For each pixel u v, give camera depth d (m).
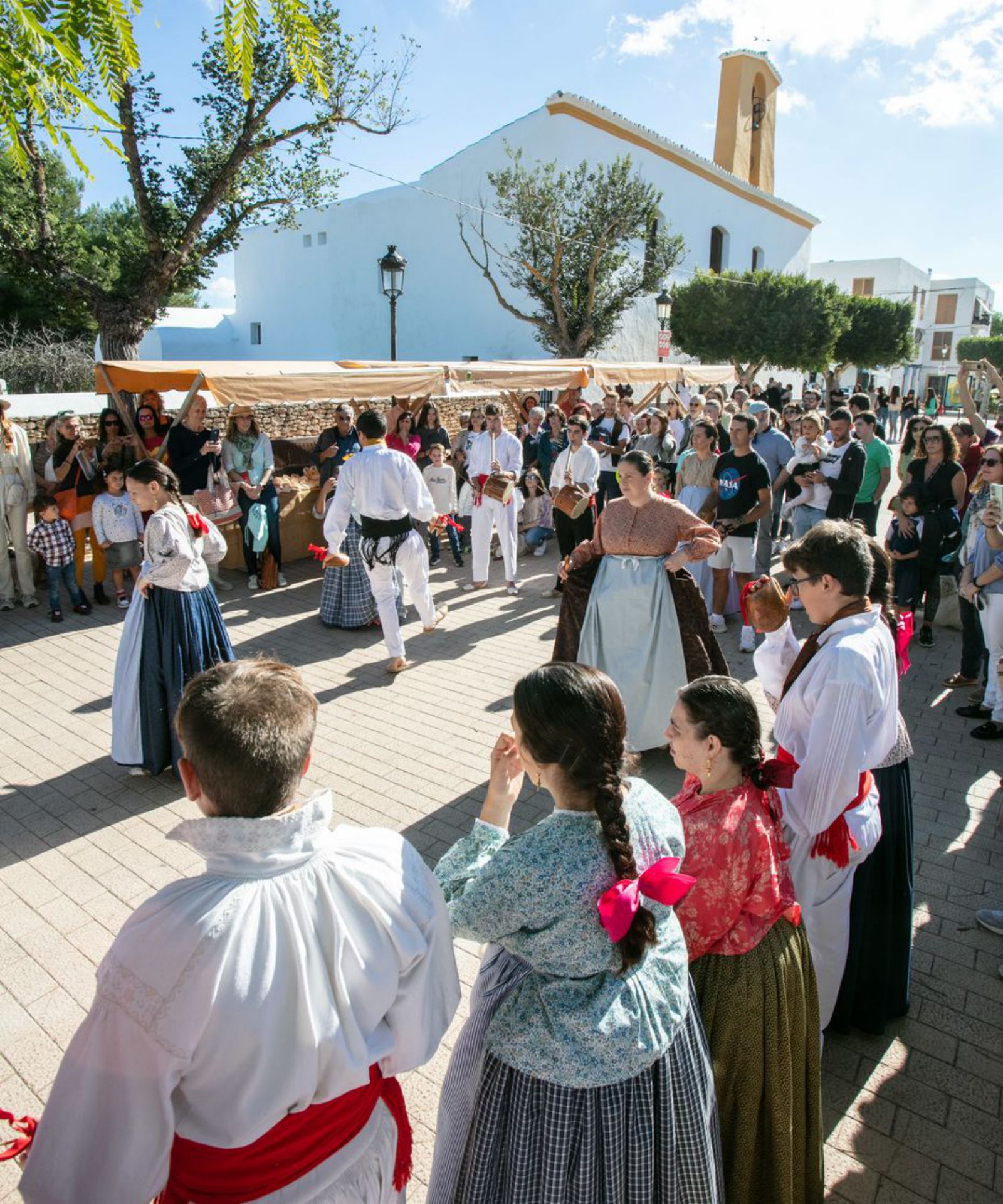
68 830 4.09
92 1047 1.21
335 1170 1.35
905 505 6.70
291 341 28.59
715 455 7.44
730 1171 1.95
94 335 20.25
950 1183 2.36
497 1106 1.58
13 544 7.50
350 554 7.00
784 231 33.81
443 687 5.92
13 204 11.23
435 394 10.33
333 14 9.97
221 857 1.26
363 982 1.31
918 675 6.29
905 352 31.64
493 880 1.53
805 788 2.25
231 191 12.29
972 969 3.21
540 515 10.09
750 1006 1.88
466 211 23.36
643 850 1.60
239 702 1.28
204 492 7.92
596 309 20.55
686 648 4.63
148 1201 1.21
